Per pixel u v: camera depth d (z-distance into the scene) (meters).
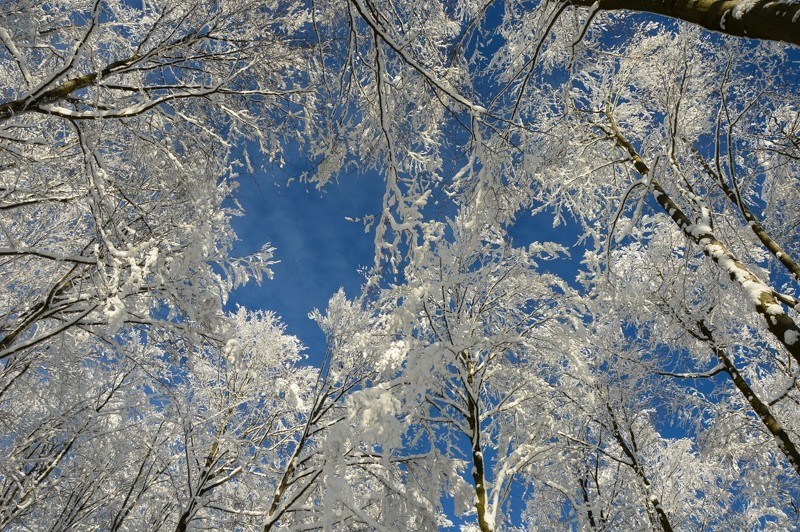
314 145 4.61
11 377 5.98
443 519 8.70
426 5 4.45
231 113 4.43
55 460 6.40
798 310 4.18
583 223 7.00
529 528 9.43
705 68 5.57
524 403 7.32
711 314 6.31
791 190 5.95
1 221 4.34
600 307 6.58
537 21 4.60
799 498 6.77
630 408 7.23
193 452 7.21
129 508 7.11
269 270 5.31
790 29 1.87
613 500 7.70
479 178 3.82
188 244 4.27
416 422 6.87
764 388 7.04
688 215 6.05
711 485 8.75
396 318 4.64
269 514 6.29
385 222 3.76
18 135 4.52
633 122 7.32
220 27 4.27
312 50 4.32
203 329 4.52
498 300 7.20
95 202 3.71
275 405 8.64
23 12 3.55
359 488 7.67
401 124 4.40
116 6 4.89
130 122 4.37
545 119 6.82
